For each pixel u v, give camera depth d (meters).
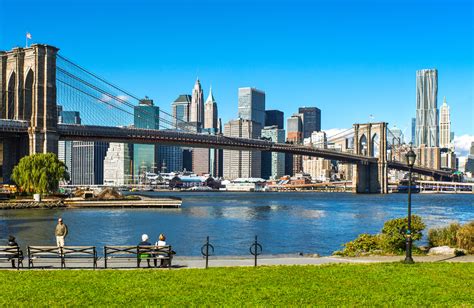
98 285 24.11
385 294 22.39
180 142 178.50
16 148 139.75
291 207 136.12
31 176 122.25
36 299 21.67
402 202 179.00
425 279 25.45
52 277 25.89
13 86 145.75
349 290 23.09
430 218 102.38
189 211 114.25
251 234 67.62
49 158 125.12
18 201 114.75
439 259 33.94
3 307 20.48
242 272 27.34
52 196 125.69
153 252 30.08
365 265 29.67
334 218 97.31
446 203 177.62
